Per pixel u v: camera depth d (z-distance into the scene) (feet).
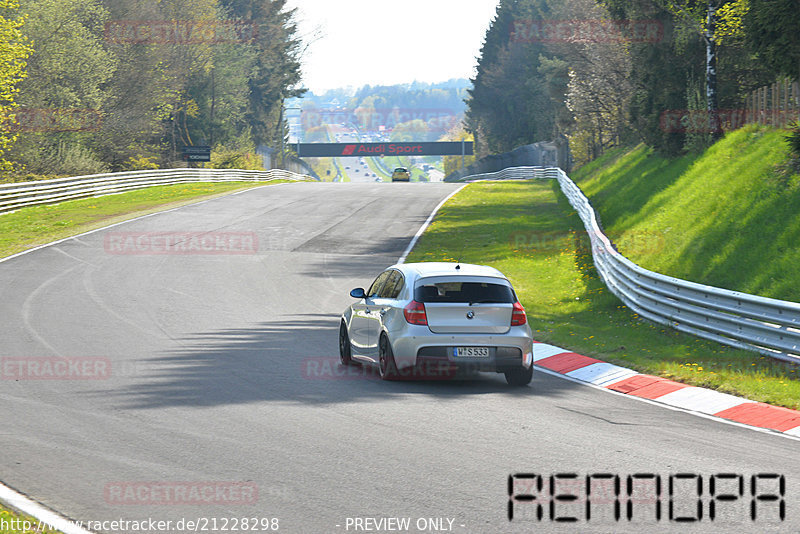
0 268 110.63
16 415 43.93
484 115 604.08
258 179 344.49
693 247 103.55
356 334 59.41
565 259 128.16
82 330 72.28
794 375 56.39
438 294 53.93
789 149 108.27
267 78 524.52
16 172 241.55
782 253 83.97
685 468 35.63
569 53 311.47
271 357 62.49
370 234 157.89
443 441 39.50
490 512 29.96
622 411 47.21
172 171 268.62
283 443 38.86
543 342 72.54
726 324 68.69
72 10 285.84
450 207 208.33
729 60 173.58
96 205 195.62
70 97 271.28
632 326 80.84
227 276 109.60
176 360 60.39
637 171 197.57
